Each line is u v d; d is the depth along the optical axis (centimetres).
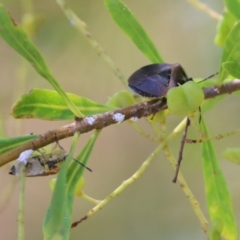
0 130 42
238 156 36
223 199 38
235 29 36
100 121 36
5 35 34
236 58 36
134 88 36
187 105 35
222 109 59
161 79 36
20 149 35
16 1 52
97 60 59
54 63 55
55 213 34
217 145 58
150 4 61
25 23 46
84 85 62
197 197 63
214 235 35
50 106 36
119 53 60
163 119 36
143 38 38
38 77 53
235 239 38
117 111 36
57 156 35
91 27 56
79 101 36
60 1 38
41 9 52
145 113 36
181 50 63
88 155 36
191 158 52
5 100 62
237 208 58
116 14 38
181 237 62
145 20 62
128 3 60
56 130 35
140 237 64
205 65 59
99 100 63
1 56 63
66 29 52
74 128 35
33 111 36
